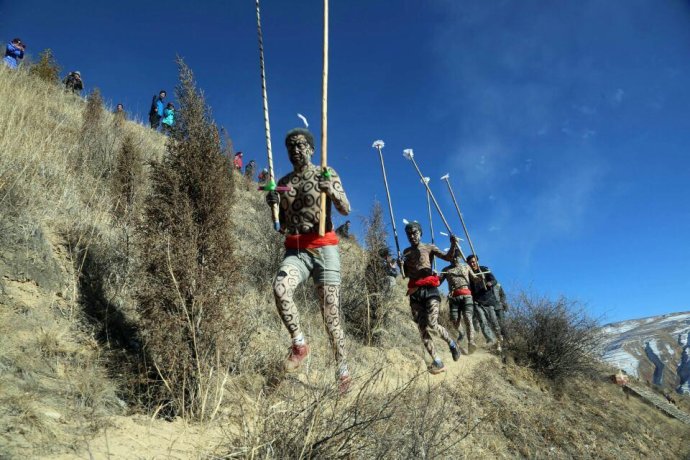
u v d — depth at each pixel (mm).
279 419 2473
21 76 8812
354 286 6645
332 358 3320
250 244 6691
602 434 7312
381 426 2611
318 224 3506
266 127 3371
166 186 3078
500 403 6344
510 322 9461
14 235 3188
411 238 5910
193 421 2631
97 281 3604
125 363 2918
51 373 2502
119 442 2162
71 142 7066
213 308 2867
